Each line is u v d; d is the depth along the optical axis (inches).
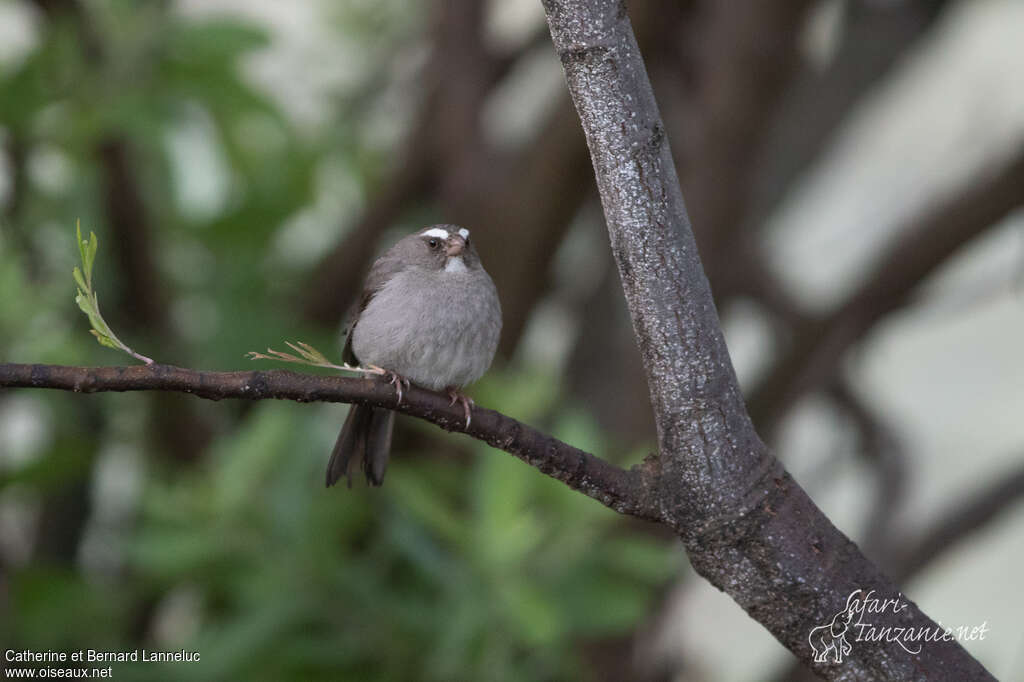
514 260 442.3
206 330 465.4
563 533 342.3
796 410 484.1
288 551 350.3
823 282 625.9
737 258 460.8
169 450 441.7
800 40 384.5
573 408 460.8
